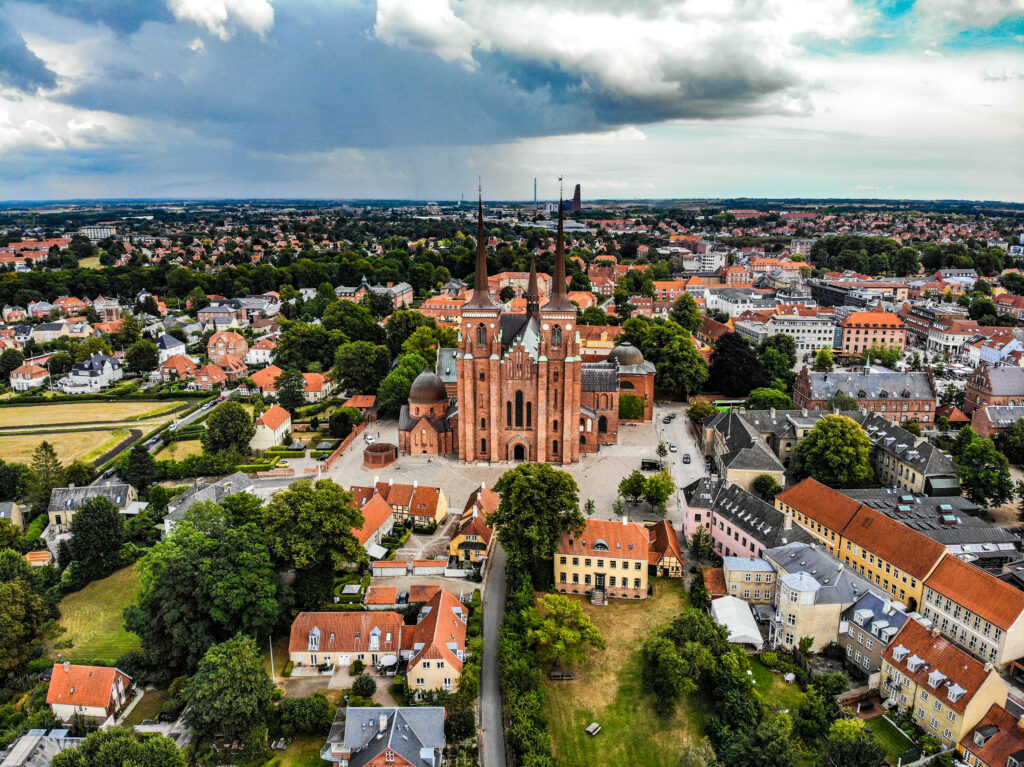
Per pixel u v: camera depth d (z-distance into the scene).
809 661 94.19
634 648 98.69
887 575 107.44
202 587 95.38
